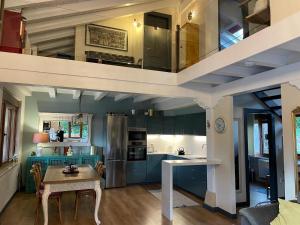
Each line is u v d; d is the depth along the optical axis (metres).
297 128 3.09
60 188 3.68
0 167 4.57
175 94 4.64
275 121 5.21
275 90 4.82
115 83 4.23
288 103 3.23
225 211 4.39
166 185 4.33
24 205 4.88
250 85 3.90
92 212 4.50
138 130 7.07
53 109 6.68
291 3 2.81
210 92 4.91
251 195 5.82
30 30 4.55
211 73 3.79
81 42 4.81
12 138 5.51
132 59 4.83
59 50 4.60
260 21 3.35
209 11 4.70
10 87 4.84
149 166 7.11
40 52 4.18
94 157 6.42
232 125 4.41
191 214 4.44
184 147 7.30
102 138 7.07
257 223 2.24
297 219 2.09
